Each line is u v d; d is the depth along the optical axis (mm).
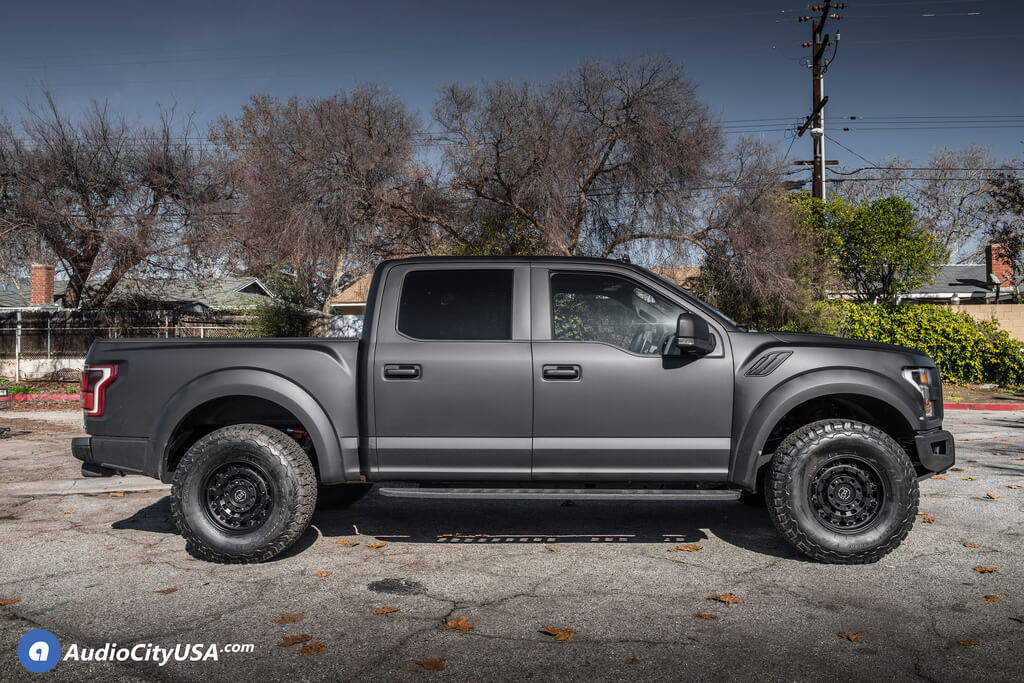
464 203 18922
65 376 20797
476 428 4598
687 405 4574
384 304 4781
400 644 3352
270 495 4547
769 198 17406
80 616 3693
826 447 4453
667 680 2984
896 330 18594
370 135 18344
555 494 4504
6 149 18625
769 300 17500
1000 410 14047
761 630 3500
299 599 3943
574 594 4016
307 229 17672
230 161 21172
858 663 3139
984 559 4613
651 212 17578
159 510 5984
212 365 4637
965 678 3002
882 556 4496
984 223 44750
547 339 4688
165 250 19438
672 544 5012
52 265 20344
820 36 23141
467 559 4680
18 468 7883
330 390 4609
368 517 5797
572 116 17609
